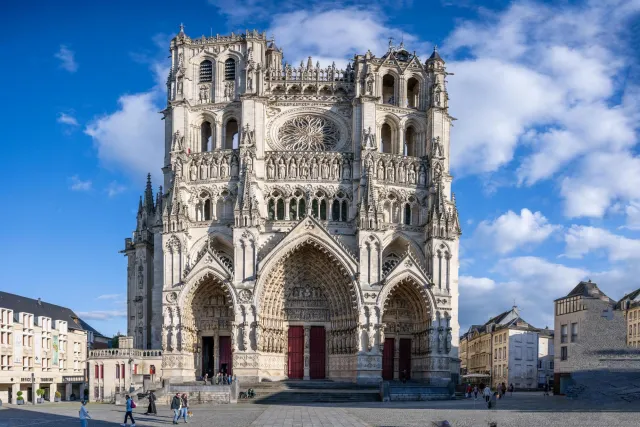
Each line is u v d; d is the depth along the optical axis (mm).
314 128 103875
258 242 95375
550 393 114562
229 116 102562
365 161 98000
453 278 98312
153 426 53438
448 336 94625
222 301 98562
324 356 98375
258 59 102625
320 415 60156
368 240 94688
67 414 68562
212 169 99625
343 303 96500
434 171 100188
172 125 101062
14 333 109625
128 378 94125
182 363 92750
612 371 26297
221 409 71125
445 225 97188
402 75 104875
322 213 99125
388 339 99562
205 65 105188
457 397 86562
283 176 99250
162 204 101938
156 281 100438
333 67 104812
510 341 143250
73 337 134250
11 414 69062
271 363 95250
